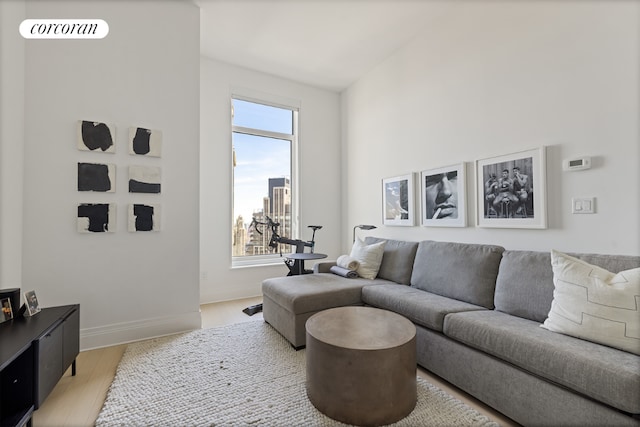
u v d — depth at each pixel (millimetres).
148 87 2723
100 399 1769
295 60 3920
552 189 2137
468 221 2766
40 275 2311
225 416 1588
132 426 1517
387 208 3820
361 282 2896
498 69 2510
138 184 2650
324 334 1707
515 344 1509
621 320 1360
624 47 1796
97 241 2500
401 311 2277
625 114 1794
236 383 1897
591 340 1435
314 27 3248
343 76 4344
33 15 2338
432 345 2025
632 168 1767
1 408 1450
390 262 3092
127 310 2596
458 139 2875
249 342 2529
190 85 2906
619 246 1814
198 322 2881
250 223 4238
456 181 2859
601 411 1208
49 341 1645
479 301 2189
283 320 2590
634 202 1758
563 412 1327
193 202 2898
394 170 3721
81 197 2451
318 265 3523
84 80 2480
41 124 2330
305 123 4574
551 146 2146
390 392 1524
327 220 4738
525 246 2316
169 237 2783
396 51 3688
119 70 2607
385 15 3041
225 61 3945
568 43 2055
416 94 3387
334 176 4812
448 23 2979
